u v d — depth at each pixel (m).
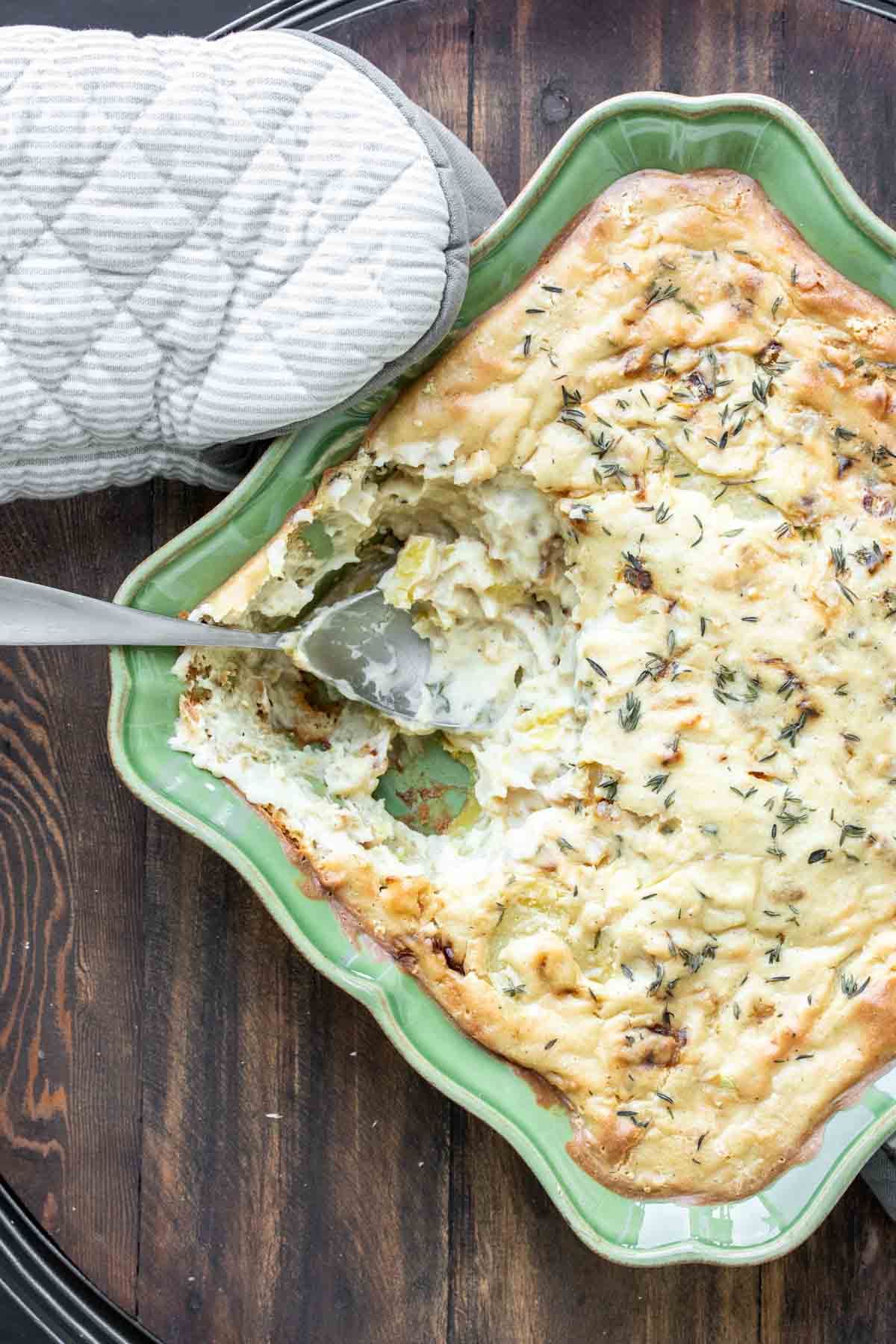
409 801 0.86
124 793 0.87
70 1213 0.86
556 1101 0.80
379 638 0.84
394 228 0.78
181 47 0.78
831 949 0.79
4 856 0.87
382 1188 0.86
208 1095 0.86
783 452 0.79
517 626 0.83
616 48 0.85
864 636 0.79
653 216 0.80
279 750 0.84
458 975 0.80
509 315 0.80
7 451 0.80
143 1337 0.86
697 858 0.79
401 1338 0.85
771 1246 0.79
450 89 0.86
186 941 0.86
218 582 0.81
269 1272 0.86
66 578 0.86
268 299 0.78
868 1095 0.79
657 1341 0.85
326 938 0.81
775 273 0.80
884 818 0.79
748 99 0.78
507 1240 0.85
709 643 0.79
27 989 0.86
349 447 0.81
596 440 0.79
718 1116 0.79
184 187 0.77
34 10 0.88
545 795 0.81
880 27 0.85
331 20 0.86
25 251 0.78
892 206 0.85
